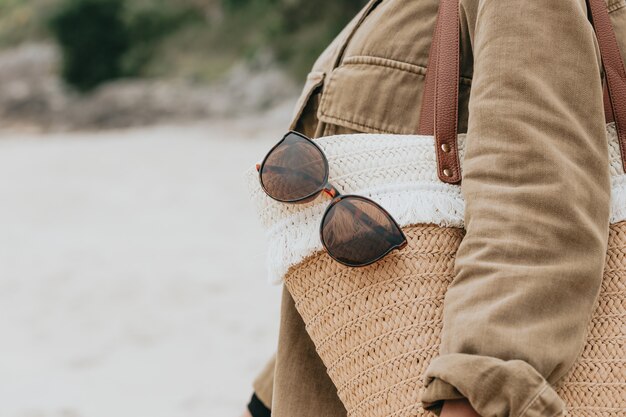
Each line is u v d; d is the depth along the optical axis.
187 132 21.00
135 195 12.74
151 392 5.14
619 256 1.21
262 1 26.41
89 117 25.94
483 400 1.00
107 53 28.48
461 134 1.30
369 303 1.23
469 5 1.31
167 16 28.52
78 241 9.86
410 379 1.18
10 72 31.48
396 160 1.28
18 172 16.11
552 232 1.07
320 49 22.22
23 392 5.31
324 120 1.46
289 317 1.52
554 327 1.05
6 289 7.90
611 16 1.34
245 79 23.62
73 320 6.82
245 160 15.41
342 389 1.26
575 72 1.15
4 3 36.78
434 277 1.22
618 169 1.25
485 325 1.04
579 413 1.16
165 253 8.84
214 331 6.18
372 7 1.52
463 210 1.25
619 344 1.18
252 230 9.70
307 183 1.25
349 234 1.20
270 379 1.89
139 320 6.61
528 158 1.10
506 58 1.15
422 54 1.39
